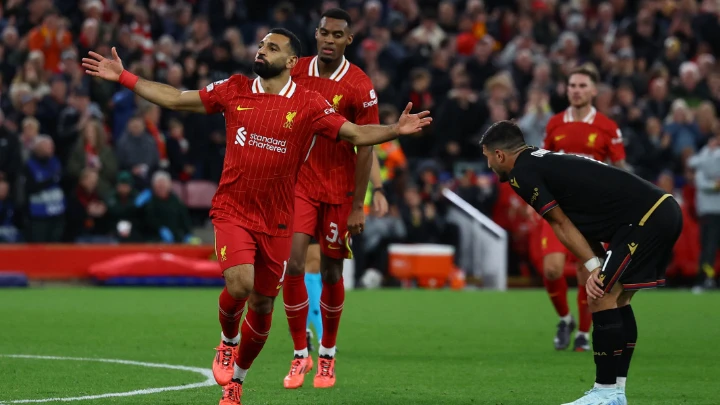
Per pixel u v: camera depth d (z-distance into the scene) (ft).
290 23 239.50
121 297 175.83
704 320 155.43
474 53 257.96
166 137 218.79
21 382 90.53
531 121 221.05
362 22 248.32
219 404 79.56
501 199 227.61
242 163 78.33
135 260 200.44
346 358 111.65
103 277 198.29
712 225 216.95
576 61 265.13
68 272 200.85
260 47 78.69
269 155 78.18
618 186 79.92
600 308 80.33
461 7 289.12
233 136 78.79
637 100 261.44
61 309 154.71
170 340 121.90
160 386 89.20
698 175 216.95
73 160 203.10
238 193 78.59
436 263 213.25
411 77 236.22
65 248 200.23
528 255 225.76
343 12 95.76
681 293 209.15
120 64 81.46
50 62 218.38
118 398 82.74
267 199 78.84
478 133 232.73
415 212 215.92
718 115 264.31
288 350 115.75
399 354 115.03
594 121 124.16
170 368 100.01
